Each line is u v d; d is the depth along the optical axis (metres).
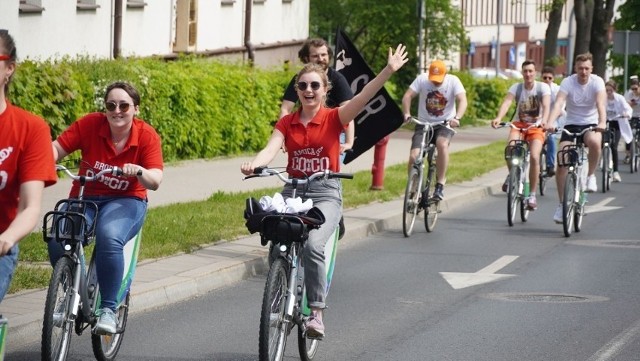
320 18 56.94
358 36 55.91
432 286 12.20
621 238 16.30
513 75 89.44
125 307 8.57
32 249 11.84
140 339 9.34
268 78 28.66
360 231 15.96
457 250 14.88
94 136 8.43
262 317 7.77
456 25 52.75
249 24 37.41
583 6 45.59
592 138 17.11
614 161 25.53
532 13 108.31
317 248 8.34
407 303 11.23
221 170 23.17
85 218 7.82
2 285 6.35
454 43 52.97
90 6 27.33
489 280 12.61
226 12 36.00
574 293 11.87
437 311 10.84
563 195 16.27
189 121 24.69
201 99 25.05
